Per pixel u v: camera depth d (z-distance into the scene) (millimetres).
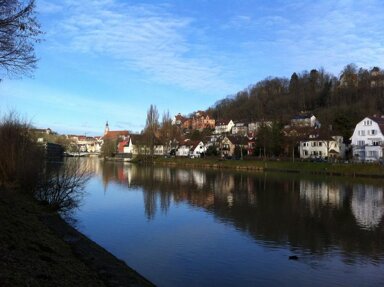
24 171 31109
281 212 35594
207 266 19969
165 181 65312
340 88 187875
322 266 20312
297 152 121000
